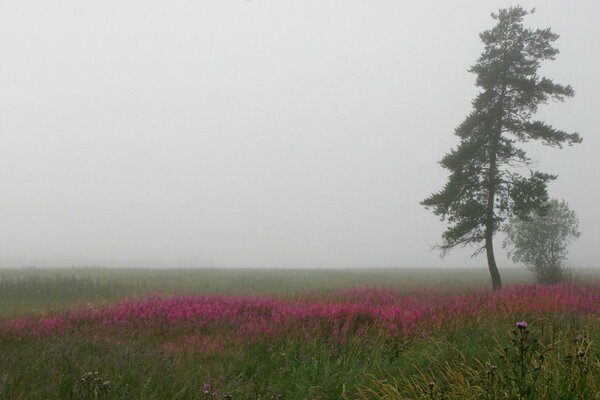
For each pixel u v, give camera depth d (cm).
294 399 546
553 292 1362
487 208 2022
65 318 1016
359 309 995
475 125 2067
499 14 2103
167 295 1648
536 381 402
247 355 725
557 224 2567
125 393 505
